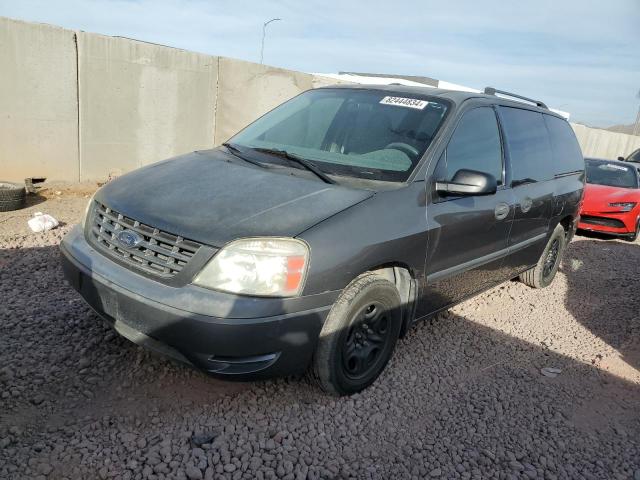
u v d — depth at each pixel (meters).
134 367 3.27
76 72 7.87
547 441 3.16
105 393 3.02
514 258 4.84
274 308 2.64
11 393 2.90
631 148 28.84
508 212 4.29
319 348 2.94
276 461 2.66
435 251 3.51
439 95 4.05
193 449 2.64
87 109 8.12
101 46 8.01
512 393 3.64
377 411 3.19
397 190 3.28
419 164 3.47
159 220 2.83
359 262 2.92
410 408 3.29
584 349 4.55
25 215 6.44
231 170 3.37
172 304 2.63
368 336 3.25
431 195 3.47
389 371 3.66
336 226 2.85
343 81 11.48
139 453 2.57
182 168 3.47
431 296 3.70
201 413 2.94
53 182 8.06
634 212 9.48
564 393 3.75
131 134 8.73
